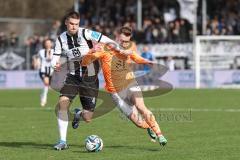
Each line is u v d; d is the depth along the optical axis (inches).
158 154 741.3
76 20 769.6
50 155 738.8
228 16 2458.2
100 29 2351.1
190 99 1662.2
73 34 776.9
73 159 708.7
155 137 799.1
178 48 2269.9
